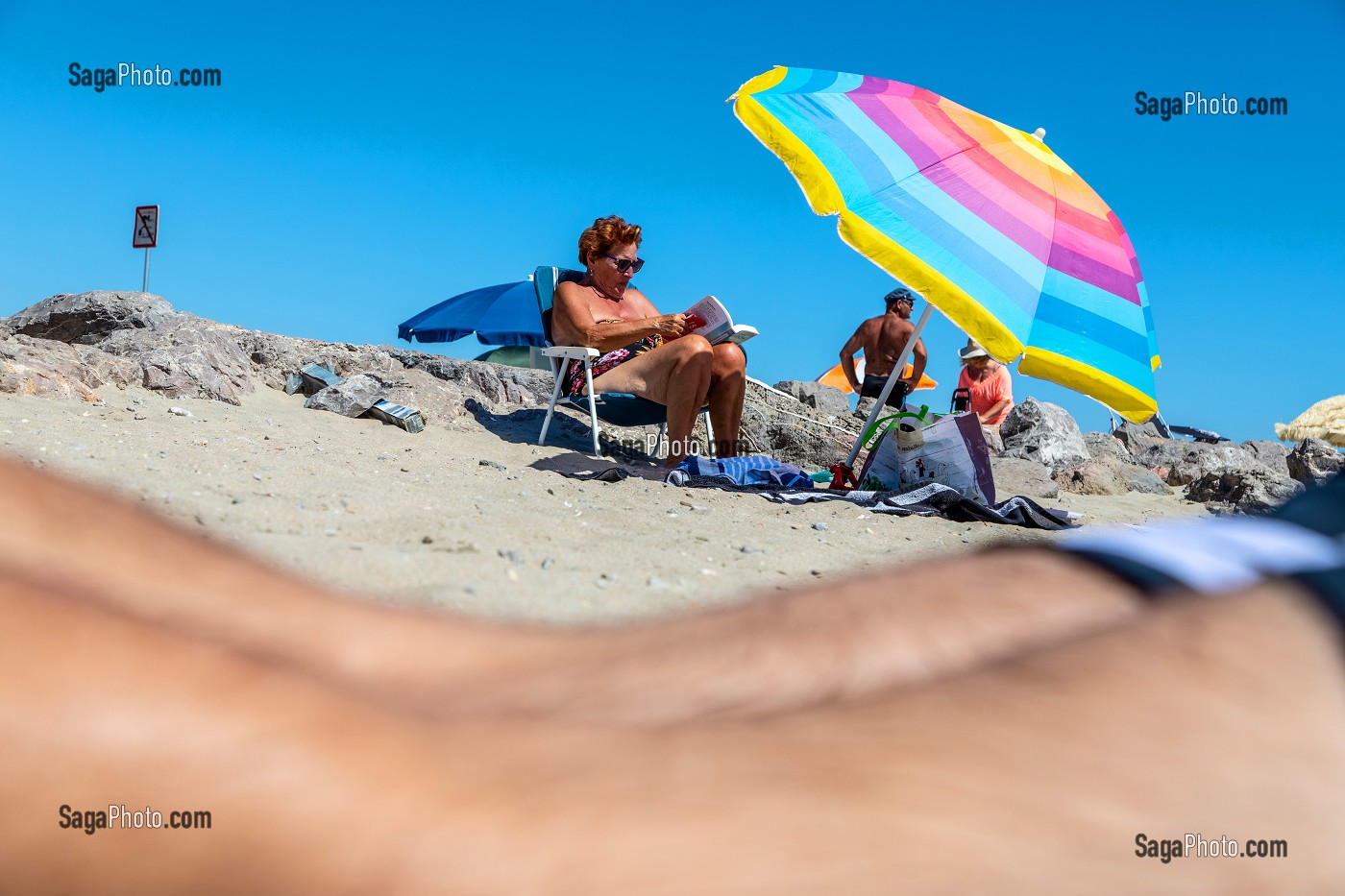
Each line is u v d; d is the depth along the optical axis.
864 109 5.19
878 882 0.19
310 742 0.19
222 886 0.17
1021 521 5.07
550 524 3.66
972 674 0.28
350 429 5.87
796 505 4.84
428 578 2.65
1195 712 0.24
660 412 6.23
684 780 0.21
